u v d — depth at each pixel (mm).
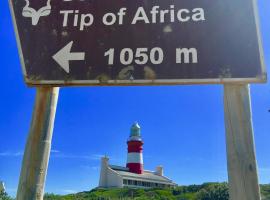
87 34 1316
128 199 17703
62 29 1334
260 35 1229
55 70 1298
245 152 1157
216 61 1227
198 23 1271
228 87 1221
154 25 1293
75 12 1346
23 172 1236
